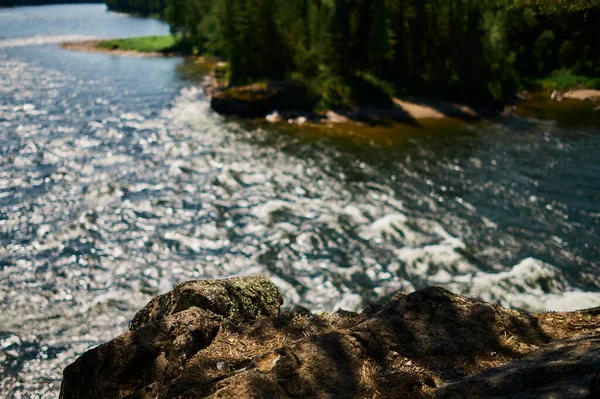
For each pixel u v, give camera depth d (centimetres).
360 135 4053
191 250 2223
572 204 2573
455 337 444
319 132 4131
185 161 3366
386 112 4722
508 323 459
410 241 2242
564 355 355
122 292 1902
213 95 4838
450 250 2147
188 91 5612
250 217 2534
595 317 470
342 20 5281
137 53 8712
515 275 1930
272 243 2264
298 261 2114
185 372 454
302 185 2942
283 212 2578
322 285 1934
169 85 5928
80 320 1723
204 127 4219
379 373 397
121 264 2102
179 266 2094
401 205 2630
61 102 4919
